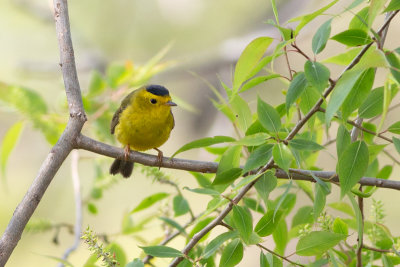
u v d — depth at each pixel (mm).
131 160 8523
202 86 20875
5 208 19406
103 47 22062
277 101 19312
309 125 7535
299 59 20125
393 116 16578
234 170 7758
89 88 12719
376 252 8445
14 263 17609
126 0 22359
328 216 7969
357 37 6711
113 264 7094
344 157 6781
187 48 21875
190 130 20875
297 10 20094
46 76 21125
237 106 8547
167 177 9422
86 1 22266
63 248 18156
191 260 7234
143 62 21609
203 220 8523
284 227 8633
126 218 10219
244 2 21875
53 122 11695
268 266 7312
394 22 19656
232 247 7465
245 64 7141
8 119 19969
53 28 23016
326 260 7703
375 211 8445
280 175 7941
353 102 6672
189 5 22375
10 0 22594
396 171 17766
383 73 17562
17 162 20438
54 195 19188
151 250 7250
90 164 19562
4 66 22047
